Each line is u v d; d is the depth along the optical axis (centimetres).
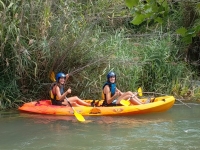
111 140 870
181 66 1426
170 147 828
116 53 1279
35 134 912
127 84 1289
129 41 1435
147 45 1395
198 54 1638
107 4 1363
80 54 1220
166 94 1343
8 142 861
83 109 1091
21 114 1094
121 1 1377
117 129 951
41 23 1168
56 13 1234
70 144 845
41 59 1184
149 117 1072
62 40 1191
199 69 1584
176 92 1359
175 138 883
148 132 927
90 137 890
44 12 1173
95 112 1090
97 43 1248
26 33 1168
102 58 1209
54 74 1199
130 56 1321
